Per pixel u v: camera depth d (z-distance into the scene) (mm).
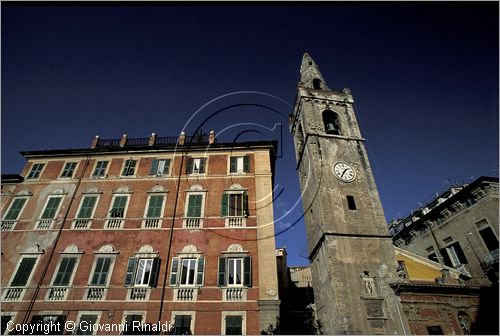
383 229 26438
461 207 33688
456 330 21875
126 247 23812
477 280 30516
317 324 24812
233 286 21531
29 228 25391
